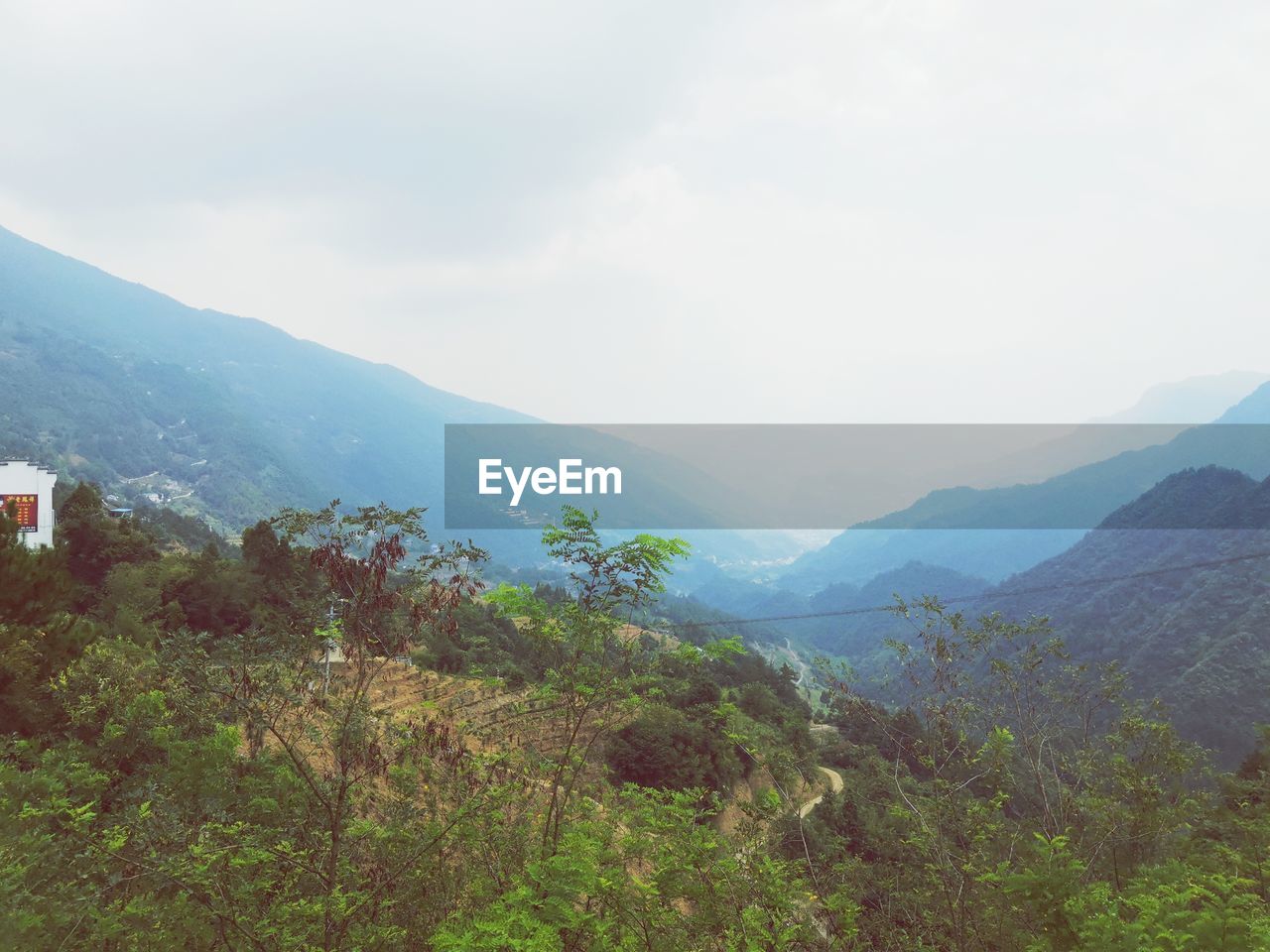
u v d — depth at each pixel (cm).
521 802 841
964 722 1030
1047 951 716
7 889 640
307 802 784
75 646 1622
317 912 667
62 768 869
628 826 878
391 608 707
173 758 811
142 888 737
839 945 755
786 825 927
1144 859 1095
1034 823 1013
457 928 697
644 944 706
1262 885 901
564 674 820
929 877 945
